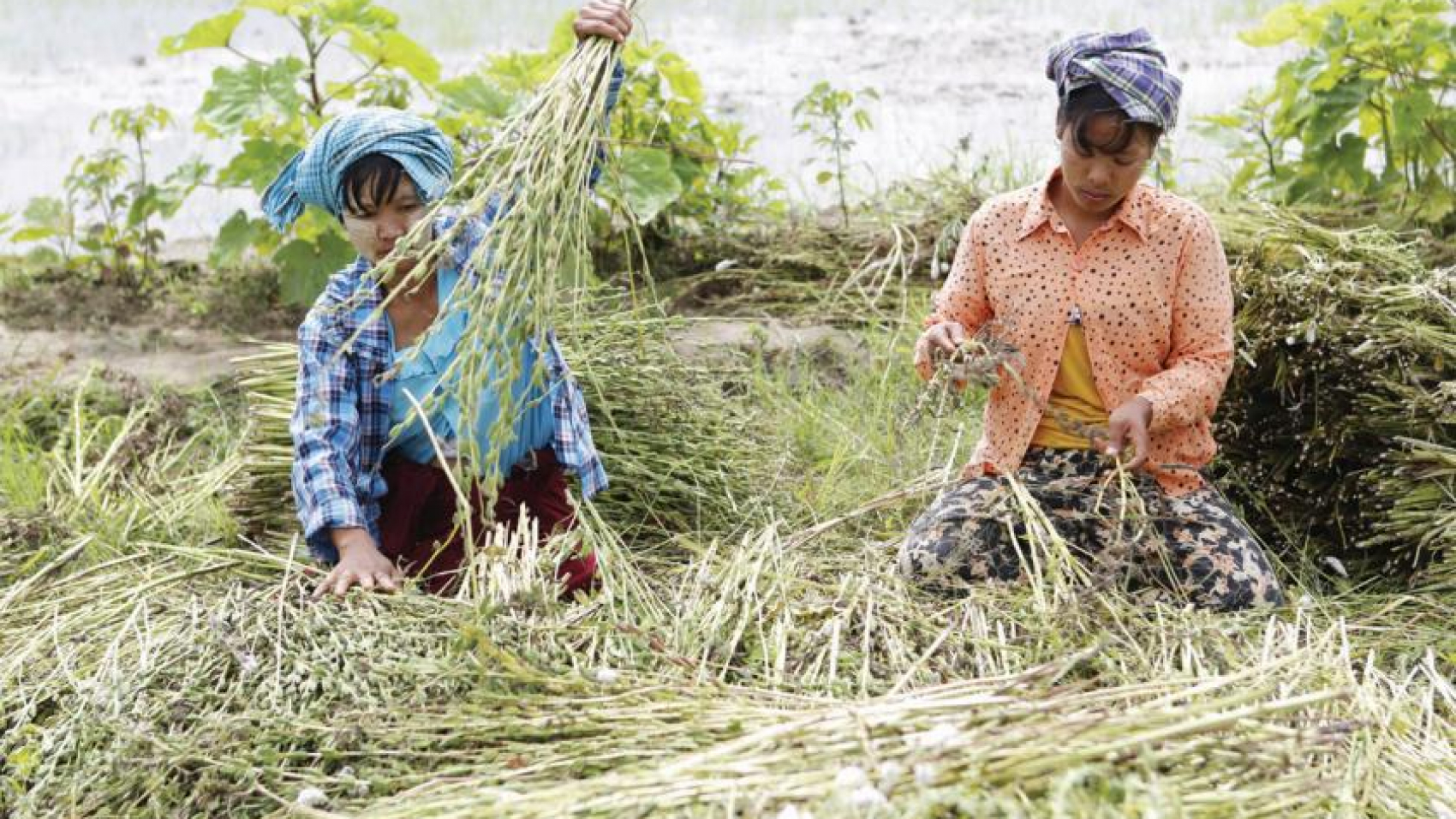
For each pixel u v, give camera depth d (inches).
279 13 364.8
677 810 140.9
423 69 365.7
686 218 384.5
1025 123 504.4
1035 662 183.2
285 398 260.2
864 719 148.7
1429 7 354.3
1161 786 135.5
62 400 318.3
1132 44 207.2
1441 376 234.2
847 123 505.7
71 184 430.6
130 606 208.5
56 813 164.7
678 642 188.1
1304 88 361.7
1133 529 214.5
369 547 212.1
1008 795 136.6
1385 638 204.1
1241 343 245.6
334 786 159.8
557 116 200.1
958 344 221.5
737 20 668.1
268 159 362.6
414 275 194.9
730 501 254.5
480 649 172.7
